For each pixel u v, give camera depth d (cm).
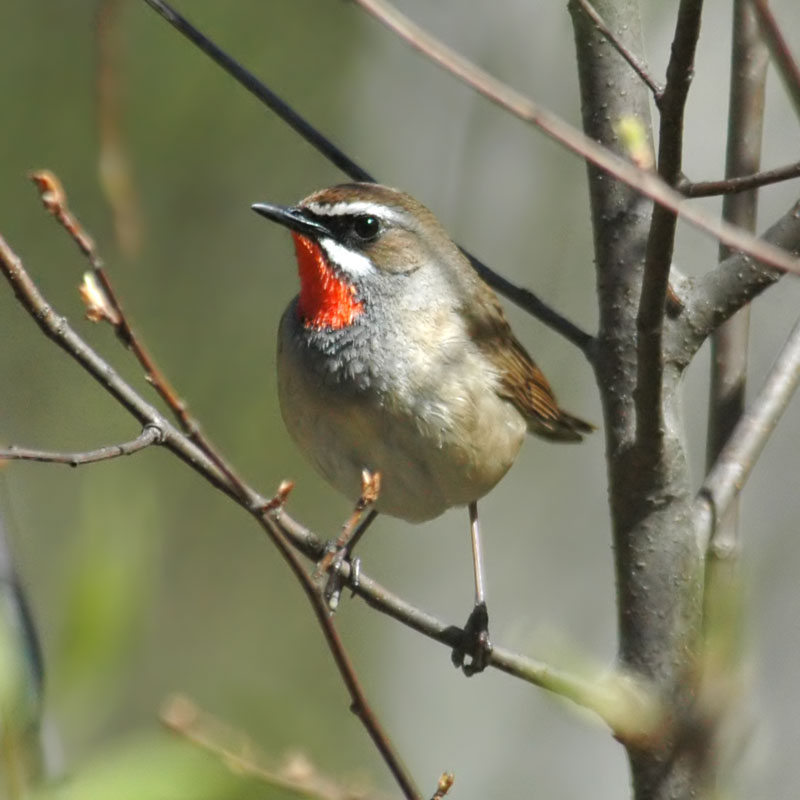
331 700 1548
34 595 1484
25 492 1582
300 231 835
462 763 1423
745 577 543
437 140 1478
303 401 835
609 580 1367
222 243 1620
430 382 820
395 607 745
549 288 1402
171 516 1639
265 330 1627
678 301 720
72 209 1543
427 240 855
